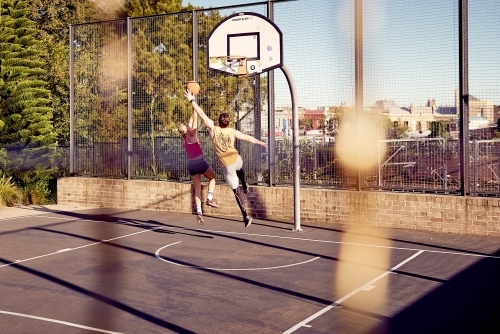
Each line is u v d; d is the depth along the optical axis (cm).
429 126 1395
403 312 826
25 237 1411
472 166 1362
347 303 870
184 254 1215
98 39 1894
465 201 1355
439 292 920
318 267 1090
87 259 1181
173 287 973
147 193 1795
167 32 1730
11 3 2330
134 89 1805
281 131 1577
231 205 1667
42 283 1007
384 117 1441
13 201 1967
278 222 1564
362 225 1482
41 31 3309
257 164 1620
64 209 1852
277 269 1081
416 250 1212
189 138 1279
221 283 993
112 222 1606
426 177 1414
